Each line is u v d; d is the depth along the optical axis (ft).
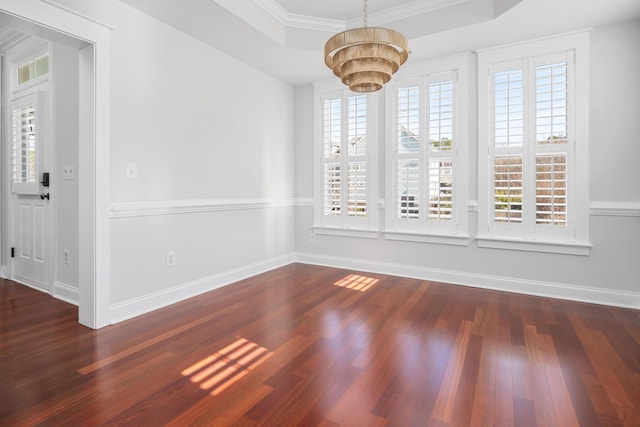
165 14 9.03
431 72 12.04
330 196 14.53
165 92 9.62
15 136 11.40
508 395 5.53
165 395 5.52
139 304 9.07
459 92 11.62
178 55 9.96
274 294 10.84
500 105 11.04
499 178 11.17
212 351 7.02
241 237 12.56
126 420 4.92
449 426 4.82
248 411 5.15
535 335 7.81
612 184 9.78
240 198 12.42
